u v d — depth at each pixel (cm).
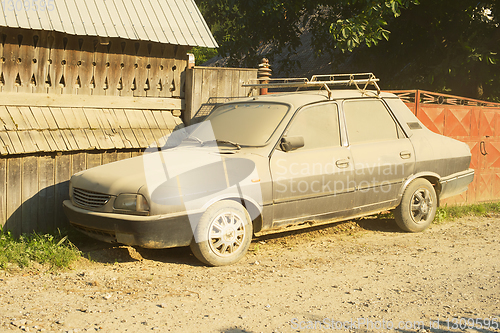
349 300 395
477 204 860
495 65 1294
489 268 491
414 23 1442
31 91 619
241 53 1683
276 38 1603
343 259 524
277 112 554
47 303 375
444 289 424
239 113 588
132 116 695
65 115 633
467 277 461
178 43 704
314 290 419
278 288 423
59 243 519
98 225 475
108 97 679
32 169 584
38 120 605
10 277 439
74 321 338
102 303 377
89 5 668
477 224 729
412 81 1436
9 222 568
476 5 1295
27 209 583
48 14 616
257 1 1437
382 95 649
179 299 389
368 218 737
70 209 506
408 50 1503
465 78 1327
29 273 452
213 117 612
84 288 413
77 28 625
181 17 748
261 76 811
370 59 1541
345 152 566
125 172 497
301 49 1933
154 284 427
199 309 368
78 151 622
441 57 1410
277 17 1391
